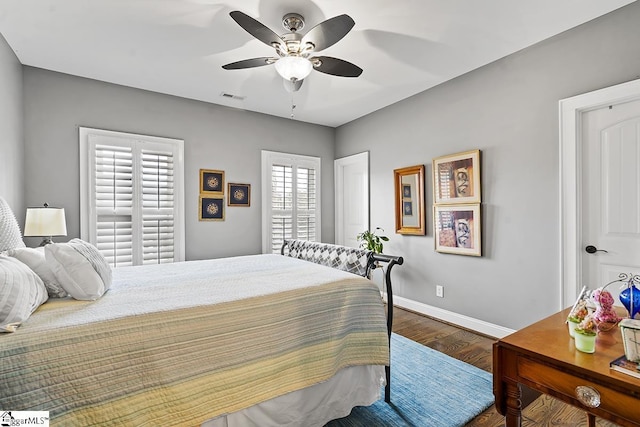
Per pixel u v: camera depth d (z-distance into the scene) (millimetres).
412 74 3018
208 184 3723
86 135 3023
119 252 3189
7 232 1740
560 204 2355
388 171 3910
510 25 2232
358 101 3729
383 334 1819
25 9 2006
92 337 1080
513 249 2674
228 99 3629
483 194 2889
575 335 1046
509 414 1085
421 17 2133
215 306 1352
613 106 2158
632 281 1291
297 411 1546
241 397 1321
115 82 3137
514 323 2676
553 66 2393
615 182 2156
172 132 3492
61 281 1351
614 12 2076
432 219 3377
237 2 1964
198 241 3662
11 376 951
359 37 2369
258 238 4113
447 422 1718
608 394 862
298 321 1534
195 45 2459
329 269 2098
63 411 993
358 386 1802
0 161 2268
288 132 4383
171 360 1192
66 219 2947
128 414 1082
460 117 3068
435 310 3340
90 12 2043
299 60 1936
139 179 3289
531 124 2535
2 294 1056
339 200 4770
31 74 2787
